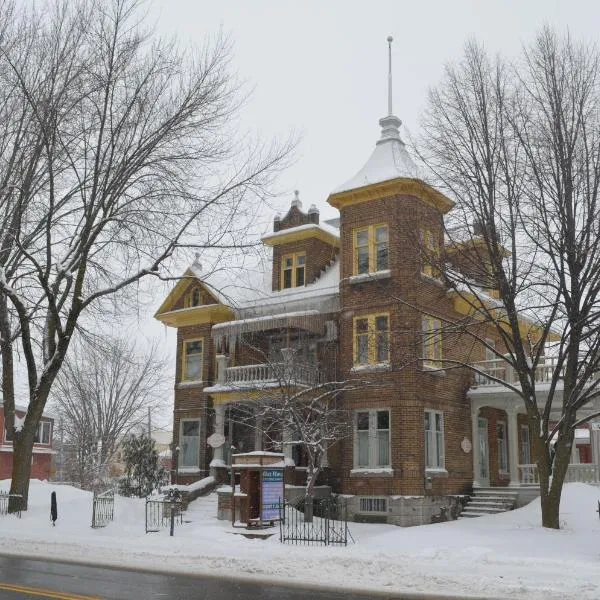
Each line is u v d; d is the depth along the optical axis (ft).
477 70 68.64
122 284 74.43
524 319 97.09
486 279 70.28
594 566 43.42
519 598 33.71
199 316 106.93
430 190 85.66
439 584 37.96
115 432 160.86
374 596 34.81
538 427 66.95
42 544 58.85
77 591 35.50
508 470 103.86
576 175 62.80
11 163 74.79
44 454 186.70
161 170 75.20
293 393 84.23
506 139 65.62
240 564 46.24
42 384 78.33
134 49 73.82
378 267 88.94
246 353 101.91
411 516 79.87
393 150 92.17
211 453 101.55
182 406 106.11
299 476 88.89
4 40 74.69
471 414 94.48
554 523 65.26
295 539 60.70
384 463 84.33
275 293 102.01
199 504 89.04
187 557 50.31
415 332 76.59
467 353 96.37
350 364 88.58
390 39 101.50
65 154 76.48
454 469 88.79
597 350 65.57
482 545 55.52
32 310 78.89
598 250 63.31
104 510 77.20
